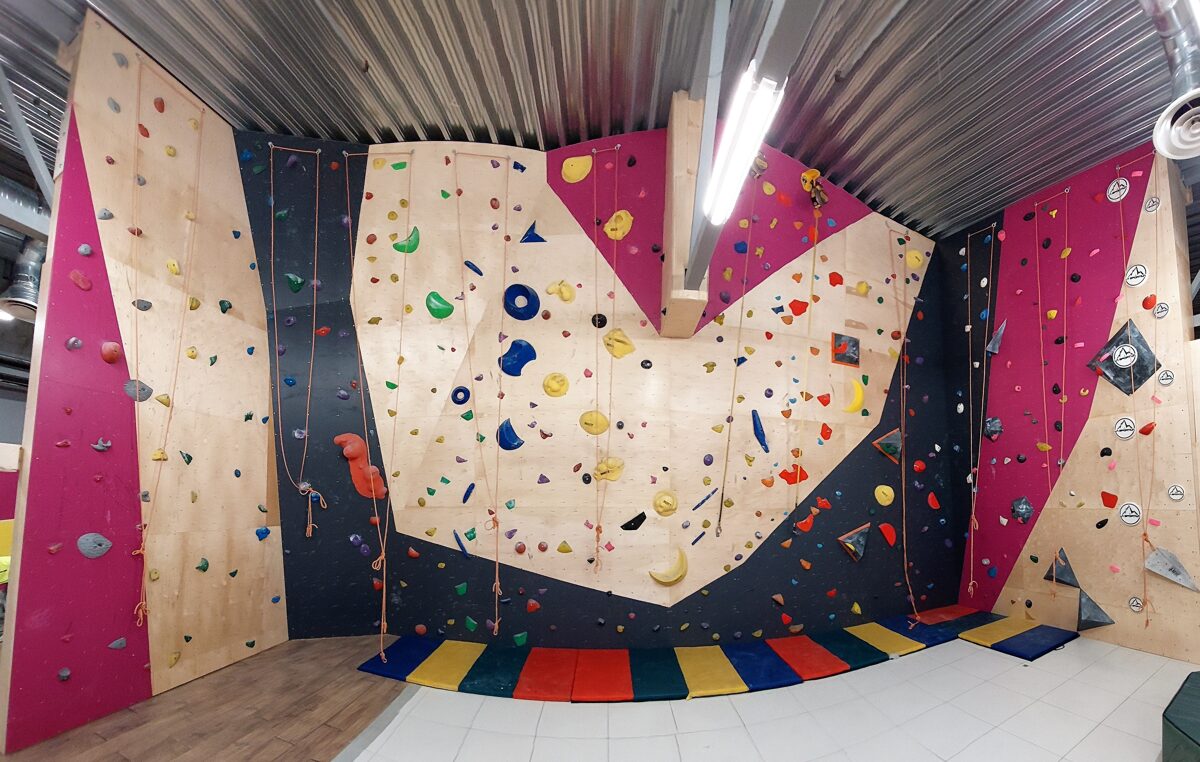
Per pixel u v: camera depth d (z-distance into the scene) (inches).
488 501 143.3
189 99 129.9
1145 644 140.3
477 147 154.9
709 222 104.0
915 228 201.0
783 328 163.3
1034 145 154.3
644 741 98.2
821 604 156.9
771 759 93.0
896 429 178.7
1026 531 167.8
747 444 154.3
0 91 113.2
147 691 105.5
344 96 136.7
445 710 107.0
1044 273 172.7
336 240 149.6
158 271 116.5
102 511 100.4
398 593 141.5
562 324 149.6
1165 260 145.6
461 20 114.1
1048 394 167.5
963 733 101.1
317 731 96.6
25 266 196.9
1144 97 133.3
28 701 87.3
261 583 132.8
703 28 117.6
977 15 113.7
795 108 149.5
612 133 158.4
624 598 142.4
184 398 119.0
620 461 145.9
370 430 144.5
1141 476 145.2
